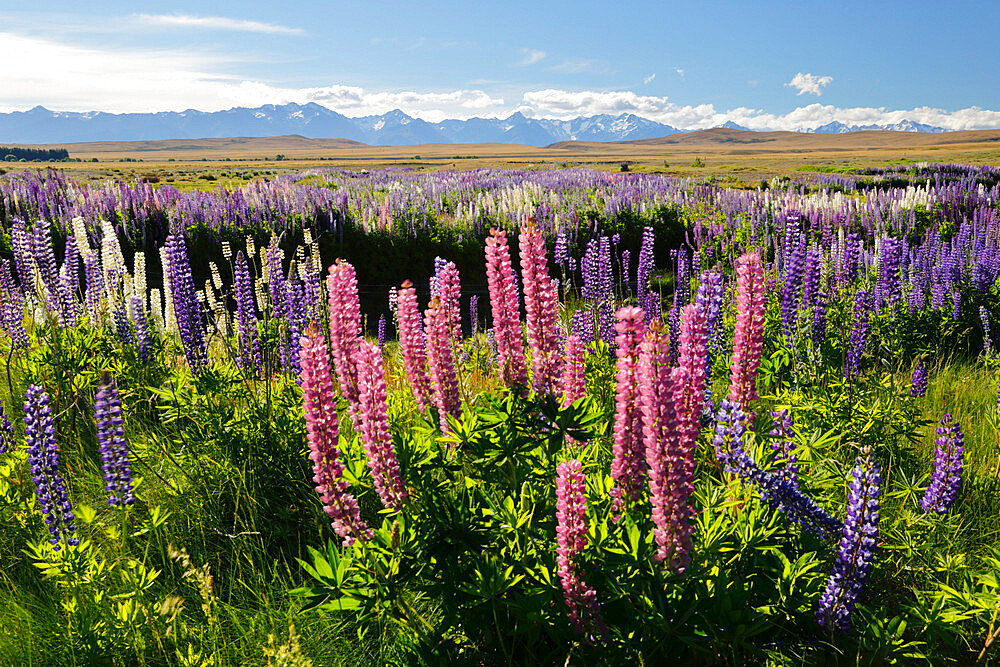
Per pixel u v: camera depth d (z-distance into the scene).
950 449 4.34
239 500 5.07
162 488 5.16
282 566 4.60
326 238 16.69
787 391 5.62
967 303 10.43
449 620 3.47
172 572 4.23
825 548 3.78
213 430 5.36
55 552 3.86
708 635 3.19
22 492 4.88
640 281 10.83
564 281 10.70
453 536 3.45
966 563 4.30
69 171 81.19
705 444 4.46
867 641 3.41
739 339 4.06
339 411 5.00
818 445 4.41
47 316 7.22
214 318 7.95
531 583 3.37
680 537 3.04
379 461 3.56
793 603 3.48
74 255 8.05
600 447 4.31
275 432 5.42
